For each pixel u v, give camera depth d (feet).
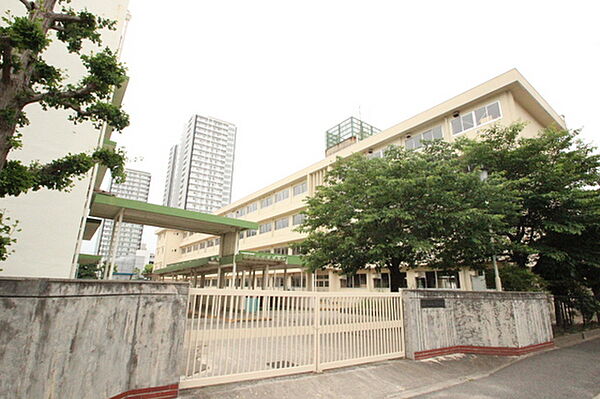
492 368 26.20
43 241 25.32
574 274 41.52
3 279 10.64
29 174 12.00
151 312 15.92
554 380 22.85
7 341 10.44
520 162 40.52
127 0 34.81
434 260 41.55
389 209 35.91
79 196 27.45
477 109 63.46
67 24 14.42
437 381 22.41
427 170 37.24
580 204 36.91
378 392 19.81
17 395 10.41
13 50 12.19
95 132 29.30
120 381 14.25
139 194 363.76
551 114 69.62
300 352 21.43
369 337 25.13
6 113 11.21
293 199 112.47
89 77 14.17
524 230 43.11
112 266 44.04
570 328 42.11
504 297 31.27
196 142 362.33
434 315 28.81
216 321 18.51
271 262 66.18
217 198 359.66
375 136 83.20
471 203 35.32
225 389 17.29
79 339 12.54
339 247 38.24
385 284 80.38
